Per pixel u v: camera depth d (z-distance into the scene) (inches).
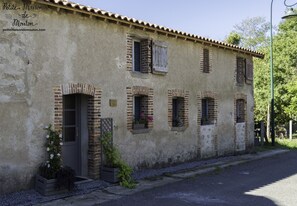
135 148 414.9
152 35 443.5
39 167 317.7
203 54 538.0
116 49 394.6
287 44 1004.6
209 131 544.4
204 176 411.5
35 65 318.7
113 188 342.0
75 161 371.2
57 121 334.0
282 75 923.4
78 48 354.6
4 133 296.2
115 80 392.2
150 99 438.0
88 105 372.8
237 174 428.1
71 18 348.8
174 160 474.6
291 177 411.2
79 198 303.6
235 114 613.9
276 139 858.1
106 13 368.2
